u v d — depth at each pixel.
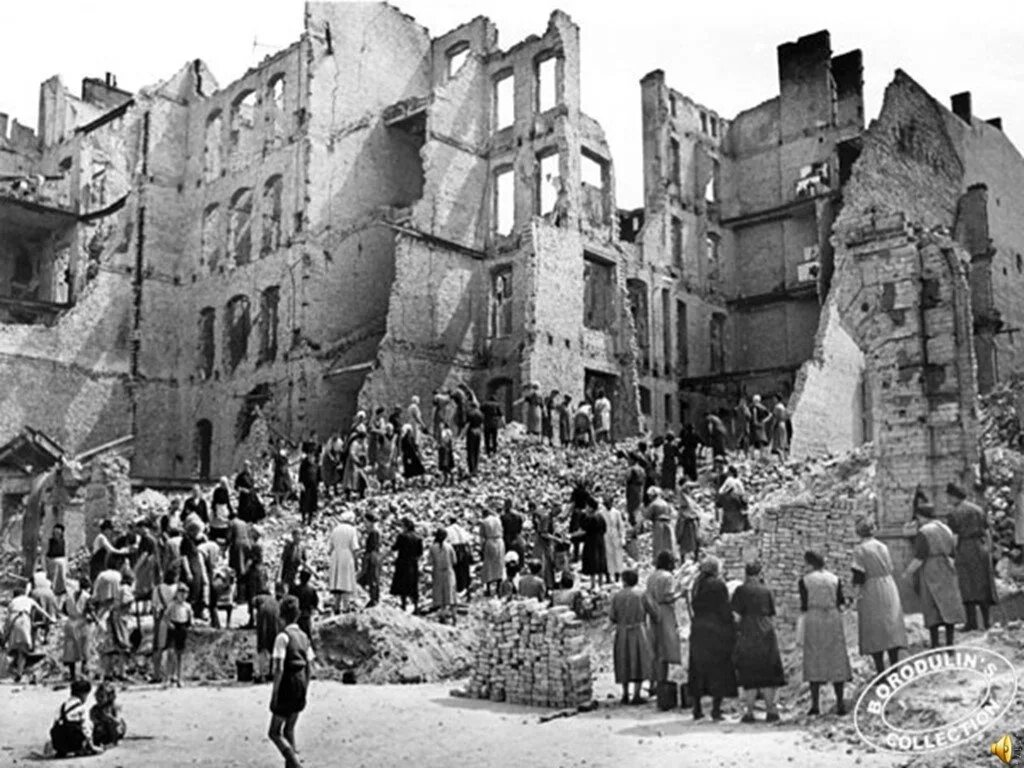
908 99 32.53
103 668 19.14
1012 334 40.78
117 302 47.53
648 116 51.00
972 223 37.91
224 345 46.84
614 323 45.59
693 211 51.69
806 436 34.12
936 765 9.62
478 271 45.50
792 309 50.97
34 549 30.52
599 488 28.42
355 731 13.61
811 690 12.17
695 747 11.10
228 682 18.58
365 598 23.03
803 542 17.45
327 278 43.91
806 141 51.50
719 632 12.66
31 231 52.56
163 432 47.75
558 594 18.28
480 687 15.94
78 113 59.06
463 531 22.41
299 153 44.47
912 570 13.06
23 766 12.21
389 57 48.69
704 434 48.91
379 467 30.92
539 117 45.94
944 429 18.08
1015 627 13.09
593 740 11.95
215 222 49.19
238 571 21.31
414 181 48.75
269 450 39.28
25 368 44.03
